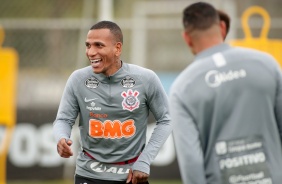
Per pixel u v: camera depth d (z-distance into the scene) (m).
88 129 15.54
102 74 15.35
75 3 35.50
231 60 11.03
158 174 28.12
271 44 24.89
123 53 31.36
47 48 31.44
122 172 15.48
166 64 31.28
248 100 10.89
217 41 11.22
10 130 27.80
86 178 15.66
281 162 11.02
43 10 35.00
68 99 15.60
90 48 15.16
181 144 10.90
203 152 11.07
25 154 28.61
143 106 15.57
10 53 26.70
